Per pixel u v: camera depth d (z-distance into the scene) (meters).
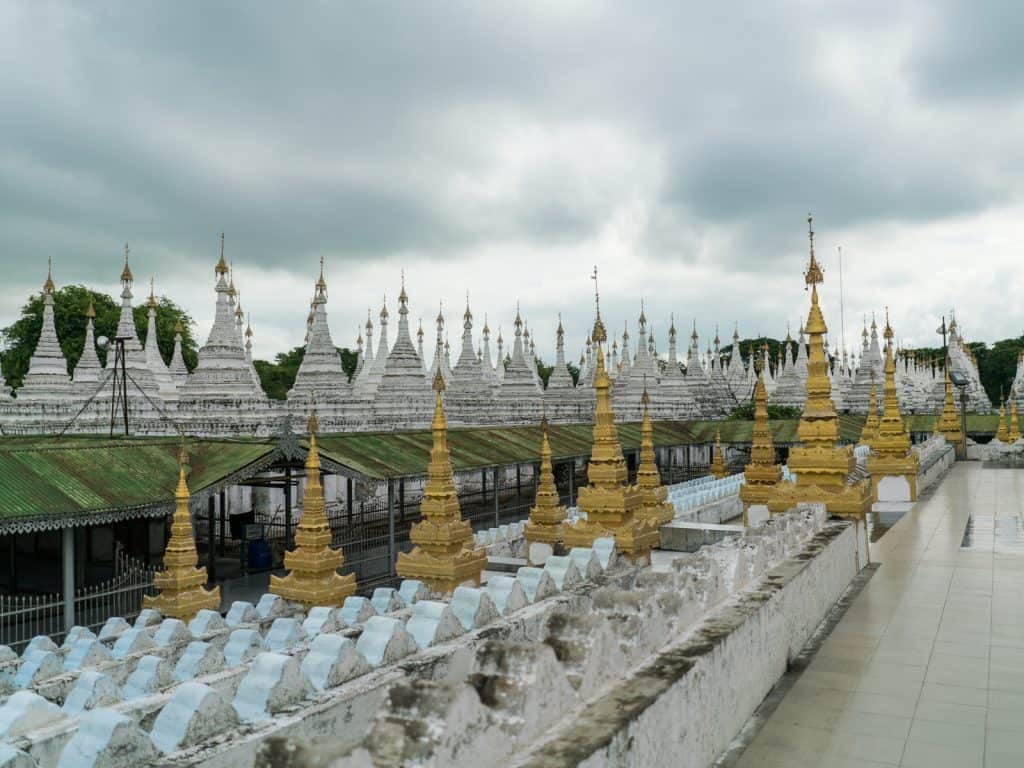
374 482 28.19
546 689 6.93
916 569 19.34
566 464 52.09
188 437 28.83
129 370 41.88
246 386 40.34
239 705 8.22
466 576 18.30
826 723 10.18
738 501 31.97
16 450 22.84
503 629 11.74
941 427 57.25
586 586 14.84
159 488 23.88
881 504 32.97
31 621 23.12
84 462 23.69
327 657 9.14
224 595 27.05
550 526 22.19
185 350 86.38
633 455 53.31
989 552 21.38
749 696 10.41
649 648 8.96
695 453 66.94
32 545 33.25
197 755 7.07
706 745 8.90
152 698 9.77
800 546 15.52
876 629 14.30
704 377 80.25
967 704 10.70
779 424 57.53
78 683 9.66
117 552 27.08
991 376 131.25
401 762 5.60
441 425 18.67
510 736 6.42
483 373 72.00
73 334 77.75
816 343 20.55
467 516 40.16
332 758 5.24
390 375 46.94
